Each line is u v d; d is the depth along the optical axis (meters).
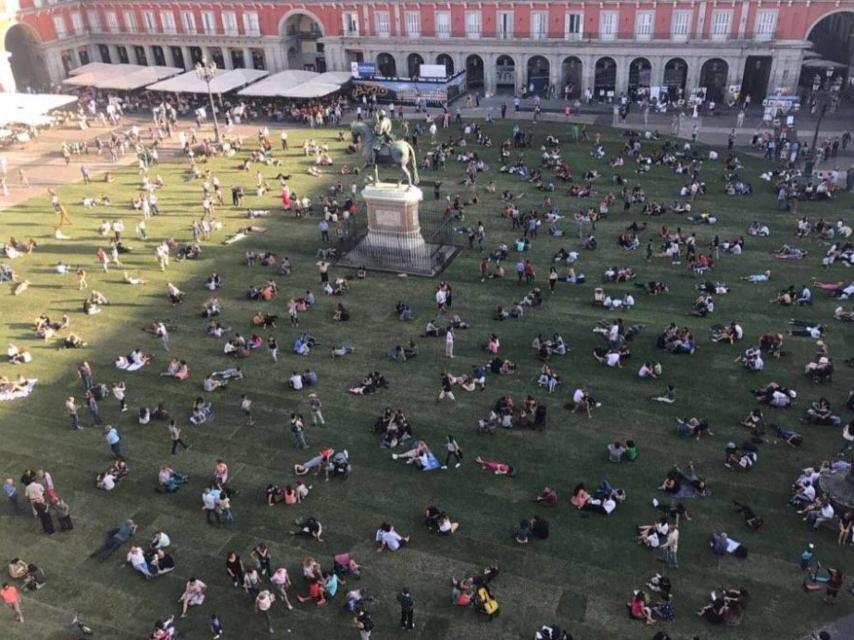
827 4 78.69
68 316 47.84
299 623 26.98
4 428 37.62
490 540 30.05
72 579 29.12
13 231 60.34
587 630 26.20
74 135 85.81
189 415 38.09
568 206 60.81
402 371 41.00
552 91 92.31
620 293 47.69
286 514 31.80
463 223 58.56
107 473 33.72
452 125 82.69
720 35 83.56
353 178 68.88
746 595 26.20
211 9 100.31
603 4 85.50
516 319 45.44
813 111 82.25
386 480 33.41
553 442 35.25
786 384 38.53
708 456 33.91
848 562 28.42
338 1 94.25
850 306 45.16
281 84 89.56
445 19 91.88
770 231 55.19
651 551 29.16
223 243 57.12
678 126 78.19
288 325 45.91
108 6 105.19
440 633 26.39
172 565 29.30
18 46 106.12
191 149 76.94
